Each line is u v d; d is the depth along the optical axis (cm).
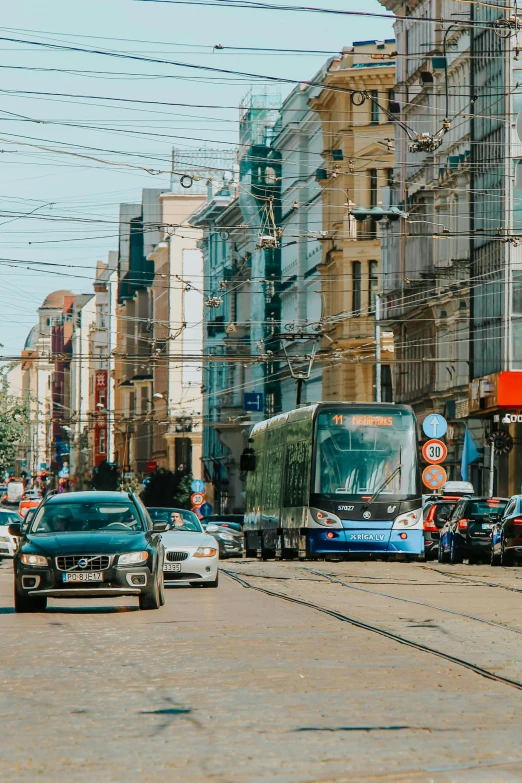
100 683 1577
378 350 7469
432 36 8381
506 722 1287
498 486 7356
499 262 7200
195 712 1348
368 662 1770
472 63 7638
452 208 8012
